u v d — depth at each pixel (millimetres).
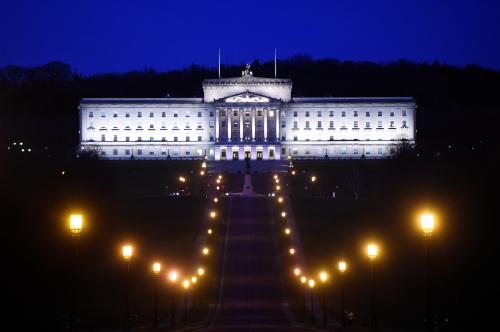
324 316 178125
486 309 170000
